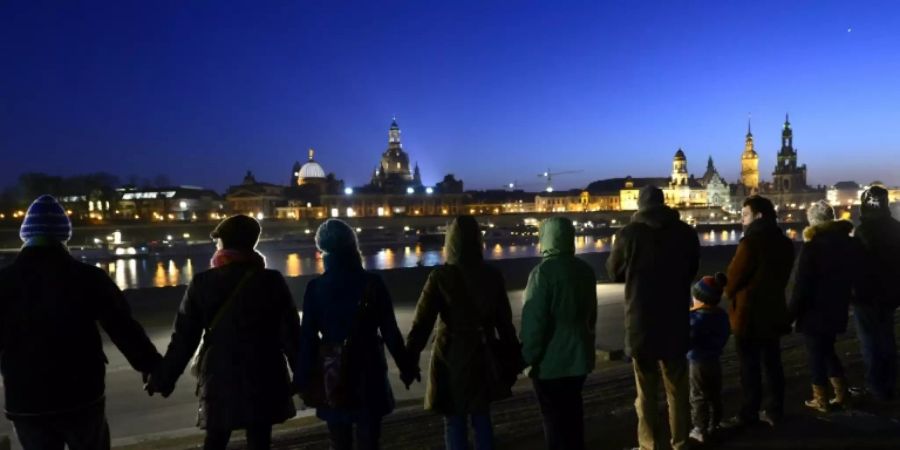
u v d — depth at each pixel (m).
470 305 5.19
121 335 4.54
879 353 7.48
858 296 7.52
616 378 8.79
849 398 7.26
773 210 6.76
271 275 4.86
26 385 4.21
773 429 6.62
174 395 8.62
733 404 7.63
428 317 5.20
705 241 151.38
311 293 4.88
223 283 4.69
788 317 6.64
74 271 4.39
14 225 135.88
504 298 5.36
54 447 4.34
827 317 7.05
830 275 7.01
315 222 168.38
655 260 5.84
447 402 5.18
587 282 5.53
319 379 4.77
